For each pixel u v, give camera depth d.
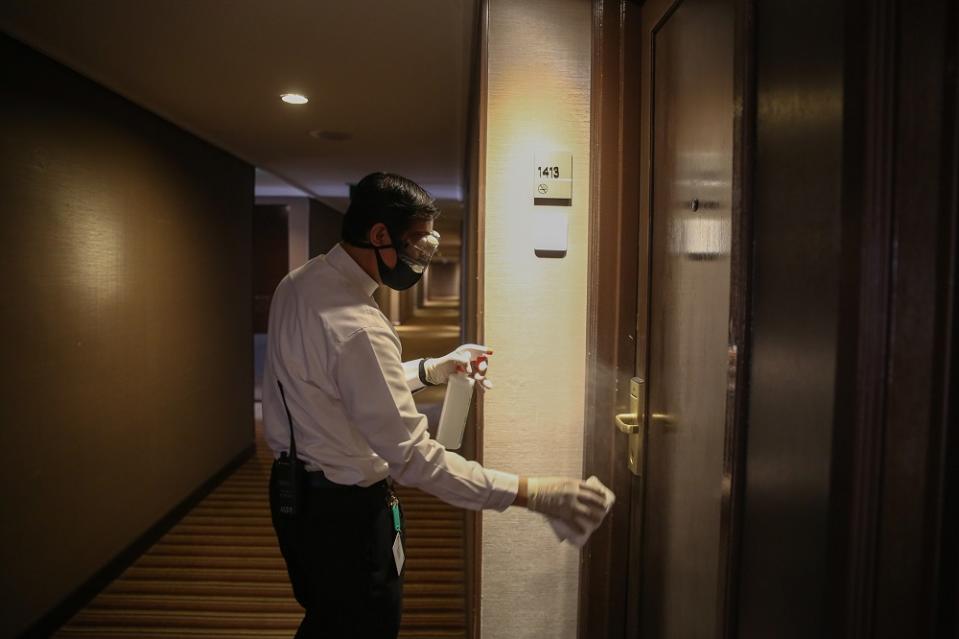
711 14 1.07
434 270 30.41
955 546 0.60
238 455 4.41
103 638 2.32
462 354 1.45
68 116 2.42
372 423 1.14
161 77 2.56
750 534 0.82
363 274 1.27
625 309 1.51
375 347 1.16
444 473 1.11
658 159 1.37
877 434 0.59
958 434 0.59
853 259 0.60
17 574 2.14
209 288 3.87
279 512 1.28
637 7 1.48
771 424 0.76
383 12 1.91
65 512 2.42
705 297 1.10
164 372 3.26
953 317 0.58
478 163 1.61
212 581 2.78
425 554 3.12
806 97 0.69
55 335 2.34
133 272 2.93
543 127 1.53
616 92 1.49
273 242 7.23
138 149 2.98
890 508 0.60
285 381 1.25
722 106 1.03
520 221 1.54
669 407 1.30
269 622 2.45
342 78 2.58
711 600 1.07
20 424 2.15
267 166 4.81
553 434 1.58
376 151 4.19
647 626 1.44
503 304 1.56
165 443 3.29
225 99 2.89
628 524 1.54
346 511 1.25
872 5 0.58
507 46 1.52
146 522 3.09
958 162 0.57
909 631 0.60
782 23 0.75
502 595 1.61
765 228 0.79
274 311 1.31
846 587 0.61
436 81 2.62
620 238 1.50
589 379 1.53
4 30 2.04
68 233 2.42
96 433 2.63
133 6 1.86
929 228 0.58
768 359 0.77
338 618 1.28
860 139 0.59
